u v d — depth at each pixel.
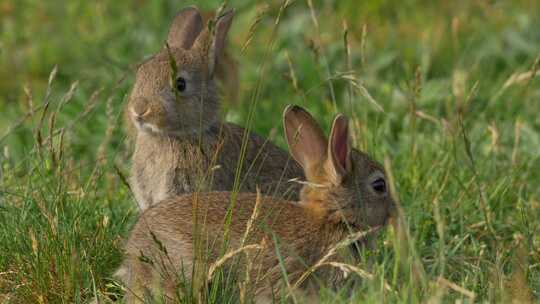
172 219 9.88
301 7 18.53
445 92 14.78
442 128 13.12
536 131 14.41
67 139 12.46
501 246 10.85
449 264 10.68
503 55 16.75
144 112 11.40
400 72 16.42
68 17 18.36
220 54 12.15
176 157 11.76
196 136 11.75
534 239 11.21
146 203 12.02
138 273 9.84
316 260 10.05
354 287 9.91
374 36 17.66
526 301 9.24
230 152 11.89
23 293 10.00
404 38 17.59
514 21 17.80
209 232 9.72
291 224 10.06
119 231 10.87
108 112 12.25
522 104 14.88
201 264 9.37
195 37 12.91
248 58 16.52
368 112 14.40
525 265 10.14
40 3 18.83
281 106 15.09
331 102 15.32
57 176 11.15
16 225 10.60
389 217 10.71
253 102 11.60
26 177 11.98
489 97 14.88
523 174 12.83
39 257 9.99
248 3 18.28
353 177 10.41
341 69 15.88
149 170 11.91
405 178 12.52
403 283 9.30
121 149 13.48
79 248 10.38
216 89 11.99
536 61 13.11
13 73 17.00
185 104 11.62
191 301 9.27
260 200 10.01
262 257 9.76
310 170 10.50
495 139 12.67
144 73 11.62
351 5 18.56
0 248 10.48
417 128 14.16
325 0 18.58
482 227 11.59
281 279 9.78
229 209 9.58
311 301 9.66
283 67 16.12
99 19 17.86
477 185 11.59
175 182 11.78
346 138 10.32
